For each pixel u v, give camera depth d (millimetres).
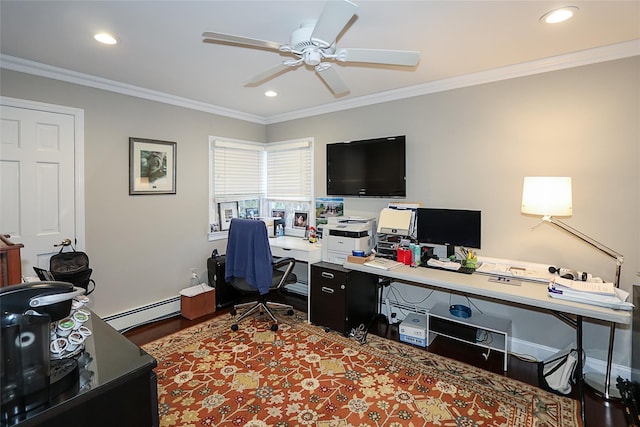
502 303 2742
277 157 4285
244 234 3027
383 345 2820
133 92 3076
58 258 2574
